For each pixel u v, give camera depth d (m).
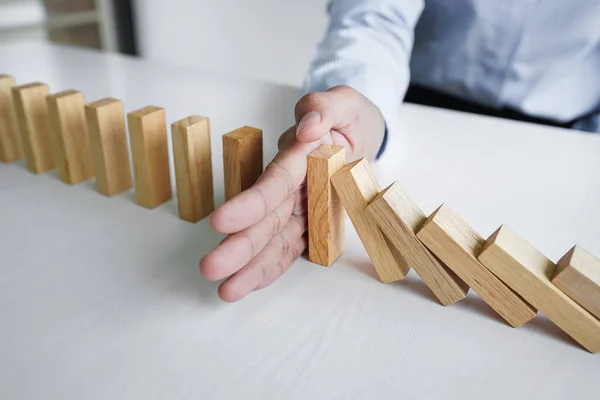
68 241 0.39
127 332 0.30
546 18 0.72
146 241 0.39
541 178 0.48
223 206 0.30
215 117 0.60
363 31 0.63
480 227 0.41
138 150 0.42
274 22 1.52
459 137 0.57
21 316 0.32
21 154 0.54
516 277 0.31
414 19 0.70
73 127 0.47
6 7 1.48
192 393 0.26
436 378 0.28
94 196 0.46
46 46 0.91
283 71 1.59
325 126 0.36
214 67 1.72
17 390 0.27
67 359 0.29
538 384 0.28
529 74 0.76
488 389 0.27
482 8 0.74
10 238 0.39
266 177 0.32
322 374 0.28
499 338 0.31
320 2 1.41
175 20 1.72
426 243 0.32
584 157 0.52
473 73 0.79
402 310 0.32
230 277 0.32
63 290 0.34
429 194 0.45
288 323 0.31
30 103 0.48
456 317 0.32
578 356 0.30
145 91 0.69
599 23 0.70
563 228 0.41
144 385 0.27
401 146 0.54
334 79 0.56
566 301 0.30
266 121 0.59
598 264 0.30
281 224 0.34
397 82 0.58
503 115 0.81
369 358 0.29
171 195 0.46
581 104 0.75
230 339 0.30
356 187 0.33
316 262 0.37
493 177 0.48
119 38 1.78
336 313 0.32
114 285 0.34
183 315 0.32
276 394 0.26
